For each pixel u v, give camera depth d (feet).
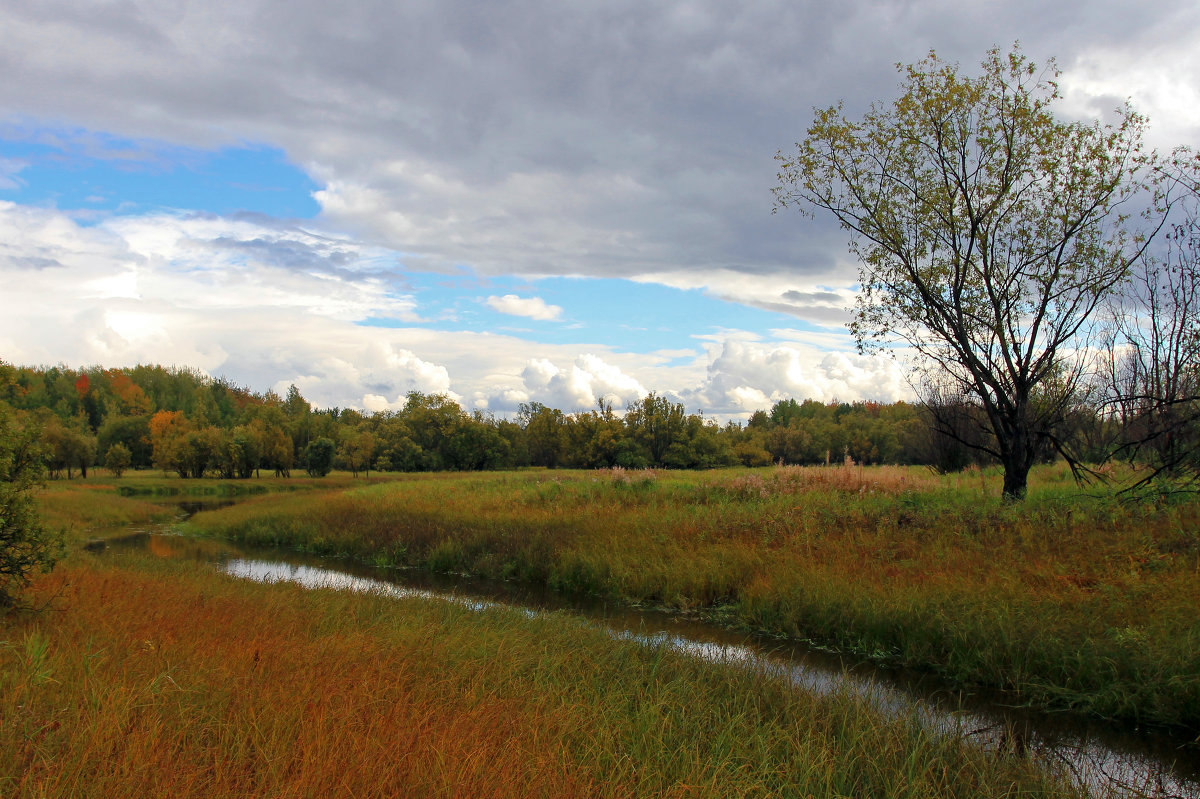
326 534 66.95
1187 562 31.07
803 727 19.19
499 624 29.96
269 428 228.22
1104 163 47.26
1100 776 18.69
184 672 17.57
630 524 55.57
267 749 13.30
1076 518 40.06
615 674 23.03
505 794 12.39
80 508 95.04
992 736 21.21
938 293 51.72
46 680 16.15
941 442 90.17
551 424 285.43
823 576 36.86
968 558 36.17
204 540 74.43
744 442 258.98
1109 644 25.08
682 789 13.85
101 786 11.34
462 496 90.48
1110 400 46.93
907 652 28.84
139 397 362.94
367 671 19.07
